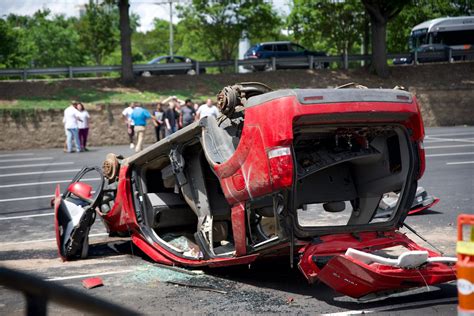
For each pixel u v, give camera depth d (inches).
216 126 247.9
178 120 868.0
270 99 213.5
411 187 235.9
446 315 198.5
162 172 297.7
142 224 298.0
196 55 2107.5
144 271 273.0
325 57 1376.7
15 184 585.6
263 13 1465.3
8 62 1657.2
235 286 242.2
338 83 1320.1
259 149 215.5
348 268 201.8
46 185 569.6
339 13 1498.5
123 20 1251.8
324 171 255.3
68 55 2080.5
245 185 224.1
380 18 1341.0
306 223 293.1
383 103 221.8
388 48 1777.8
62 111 1104.8
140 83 1261.1
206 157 246.5
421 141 236.1
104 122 1119.0
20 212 445.1
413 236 326.0
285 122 208.1
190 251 273.9
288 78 1318.9
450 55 1441.9
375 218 261.4
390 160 243.0
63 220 304.8
